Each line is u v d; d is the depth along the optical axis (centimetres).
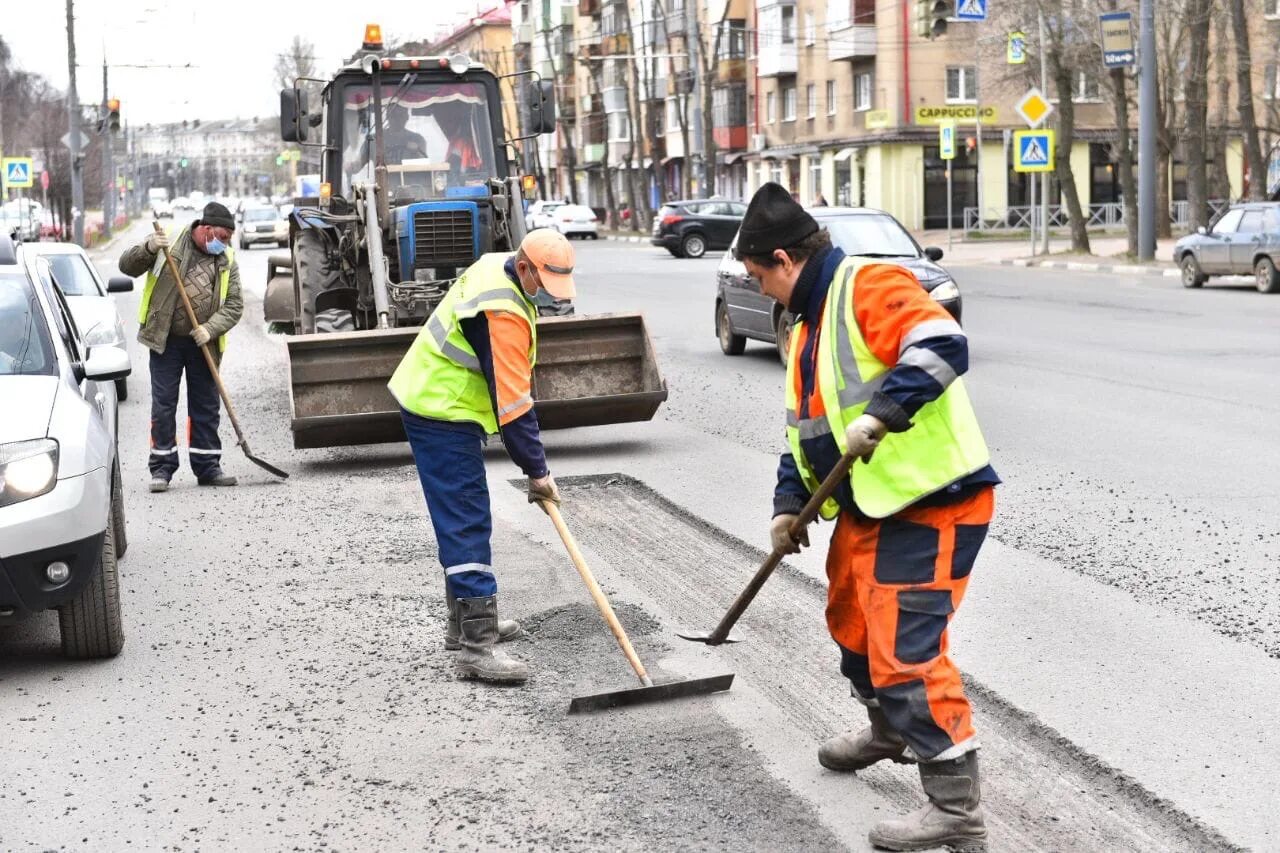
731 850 406
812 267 400
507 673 558
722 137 6662
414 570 747
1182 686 526
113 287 1381
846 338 388
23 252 752
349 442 1055
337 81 1279
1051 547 747
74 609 590
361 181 1282
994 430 1123
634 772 466
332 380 1055
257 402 1438
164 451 986
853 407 387
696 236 4341
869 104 5597
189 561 777
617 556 770
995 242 4853
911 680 386
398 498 941
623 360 1103
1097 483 909
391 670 582
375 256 1188
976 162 5506
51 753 498
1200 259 2600
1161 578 683
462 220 1209
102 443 608
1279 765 452
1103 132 5603
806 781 455
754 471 989
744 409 1304
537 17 9150
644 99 7300
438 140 1286
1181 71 4084
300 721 524
